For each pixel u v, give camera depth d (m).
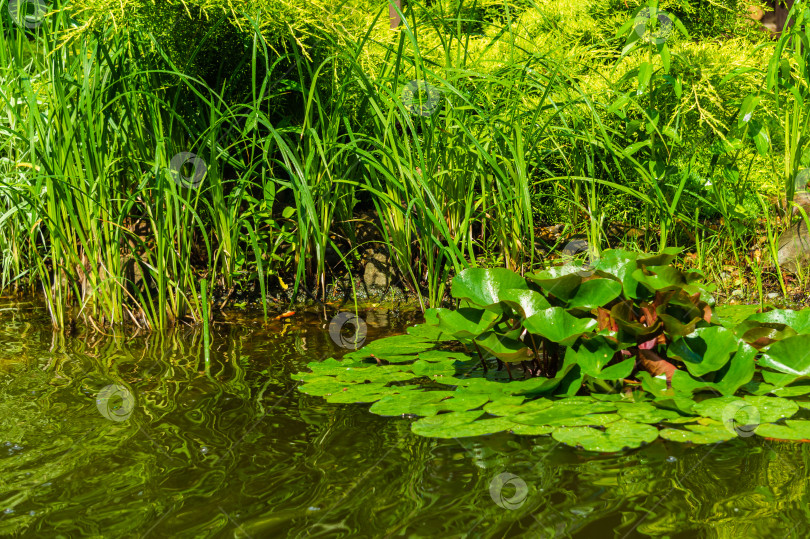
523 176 2.68
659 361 1.88
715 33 4.34
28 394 1.93
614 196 3.59
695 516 1.24
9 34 3.27
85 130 2.71
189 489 1.37
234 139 3.27
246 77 3.38
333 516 1.27
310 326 2.74
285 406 1.85
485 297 2.10
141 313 2.82
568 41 4.23
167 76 3.10
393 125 2.93
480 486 1.38
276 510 1.29
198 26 3.05
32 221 3.04
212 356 2.33
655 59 3.41
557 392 1.87
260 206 3.15
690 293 1.92
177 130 3.18
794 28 2.93
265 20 2.96
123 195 3.05
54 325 2.74
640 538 1.18
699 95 3.18
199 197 3.17
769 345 1.89
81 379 2.07
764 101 3.42
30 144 2.63
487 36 4.09
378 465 1.48
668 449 1.53
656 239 3.51
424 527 1.23
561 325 1.90
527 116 3.16
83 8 2.79
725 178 3.29
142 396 1.92
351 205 3.40
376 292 3.23
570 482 1.39
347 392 1.92
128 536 1.20
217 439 1.62
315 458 1.52
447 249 2.60
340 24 3.06
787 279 3.19
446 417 1.70
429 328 2.58
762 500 1.29
